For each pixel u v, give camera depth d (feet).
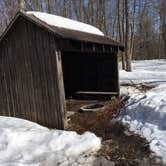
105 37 36.06
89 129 22.99
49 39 22.71
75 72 38.70
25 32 23.93
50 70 23.12
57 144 18.26
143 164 15.67
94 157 16.87
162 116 22.03
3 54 25.40
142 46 133.39
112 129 22.62
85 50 26.96
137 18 116.26
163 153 16.57
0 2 74.18
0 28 74.79
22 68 24.66
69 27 28.55
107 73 35.70
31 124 23.40
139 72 56.65
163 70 62.34
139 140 19.43
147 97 27.45
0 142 18.42
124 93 35.22
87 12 86.28
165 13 116.37
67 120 25.02
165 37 118.52
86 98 37.32
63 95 23.39
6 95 25.98
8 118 24.73
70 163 15.93
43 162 15.97
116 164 15.84
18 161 15.84
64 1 73.61
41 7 73.46
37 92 24.20
